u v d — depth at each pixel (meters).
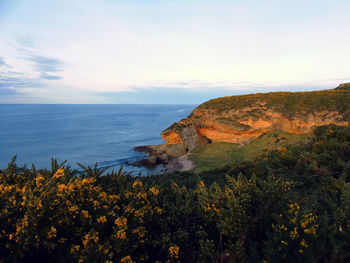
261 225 3.32
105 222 3.05
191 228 3.61
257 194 3.67
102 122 161.25
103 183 5.50
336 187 4.16
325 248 2.47
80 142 78.31
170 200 5.03
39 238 2.42
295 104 42.12
